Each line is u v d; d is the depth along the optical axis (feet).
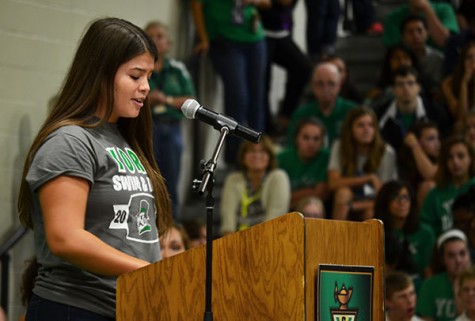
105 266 18.26
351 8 66.54
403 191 42.96
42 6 37.65
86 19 39.68
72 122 19.17
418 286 42.42
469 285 37.45
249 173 46.03
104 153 19.17
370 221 18.60
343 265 17.99
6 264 36.27
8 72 36.70
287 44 59.00
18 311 37.78
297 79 59.47
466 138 49.55
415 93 51.70
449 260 40.96
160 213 20.38
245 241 17.72
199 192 18.54
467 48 54.24
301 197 47.50
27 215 19.72
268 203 45.62
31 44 37.37
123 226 19.15
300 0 69.97
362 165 46.85
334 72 52.01
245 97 54.54
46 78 37.93
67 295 18.81
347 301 17.98
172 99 48.01
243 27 54.29
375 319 18.53
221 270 17.87
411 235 43.39
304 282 17.25
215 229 51.21
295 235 17.31
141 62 19.56
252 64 54.85
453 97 54.39
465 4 63.93
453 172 45.78
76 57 19.70
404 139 48.96
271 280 17.44
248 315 17.61
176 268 18.19
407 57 55.88
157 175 20.44
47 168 18.58
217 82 57.88
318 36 63.10
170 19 52.34
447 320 40.98
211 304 17.74
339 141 47.03
